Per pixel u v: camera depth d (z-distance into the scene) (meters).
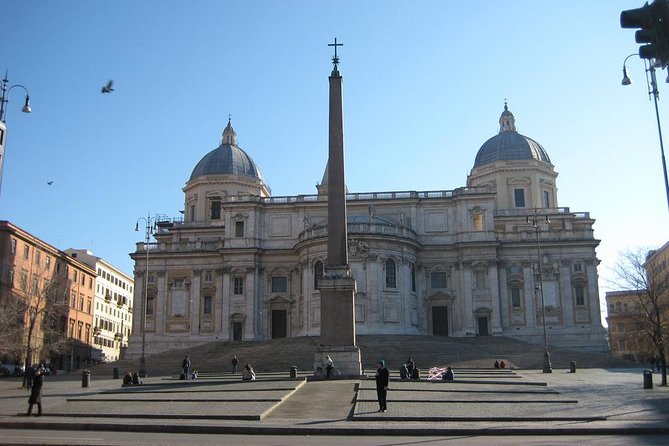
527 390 34.56
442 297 82.06
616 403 28.48
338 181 43.44
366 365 60.81
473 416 23.69
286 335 83.25
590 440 18.72
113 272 119.75
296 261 84.44
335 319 41.84
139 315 85.81
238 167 99.50
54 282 70.81
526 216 84.94
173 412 25.41
